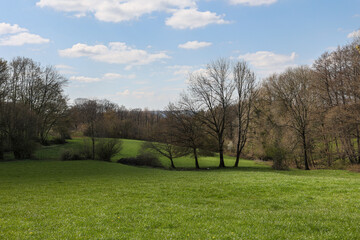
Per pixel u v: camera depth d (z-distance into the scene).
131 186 26.11
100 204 17.23
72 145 82.12
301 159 61.72
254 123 65.31
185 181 29.09
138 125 136.00
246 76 55.44
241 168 54.22
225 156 86.31
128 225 11.87
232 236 9.98
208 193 21.33
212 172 44.28
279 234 10.16
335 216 12.74
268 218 12.73
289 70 65.56
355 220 12.03
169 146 59.81
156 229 11.19
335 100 55.62
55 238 9.96
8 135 58.41
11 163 53.31
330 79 55.75
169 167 59.62
